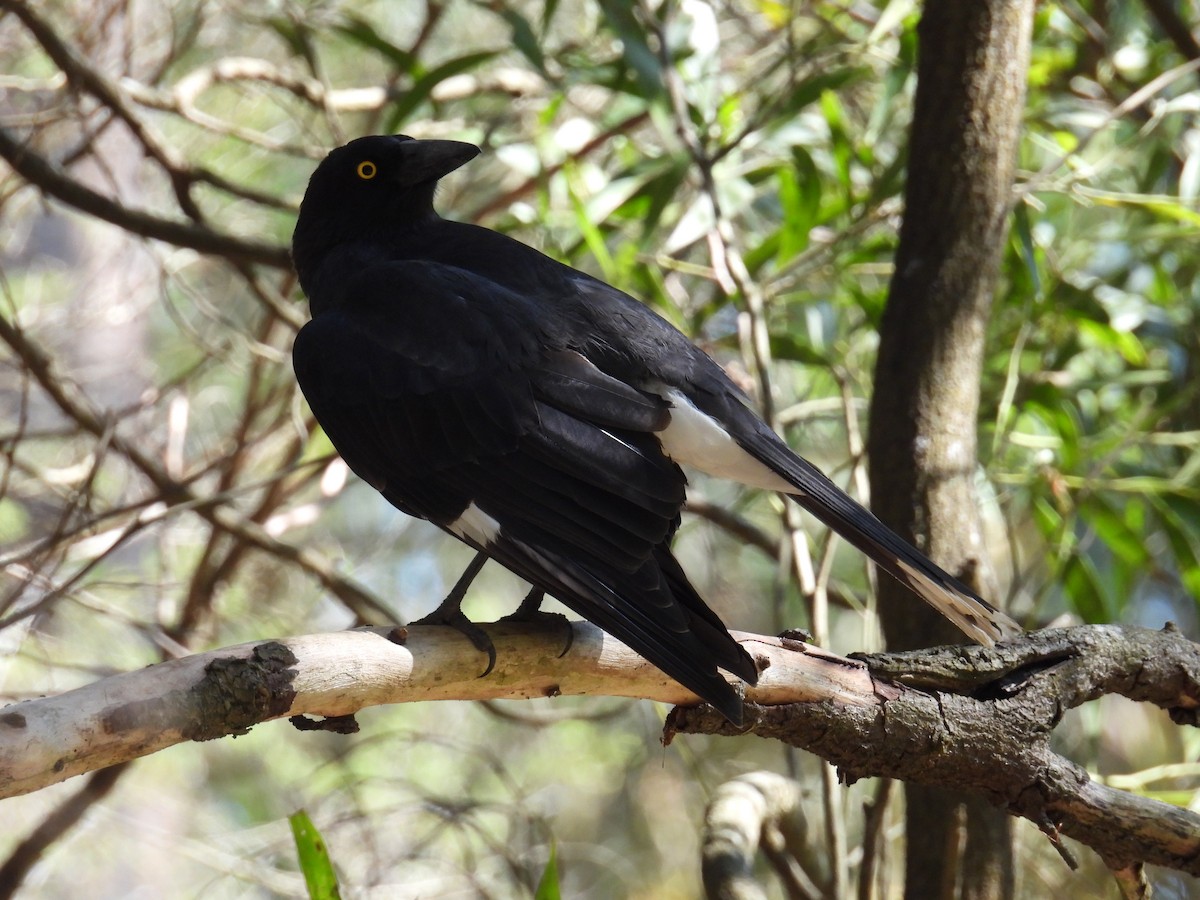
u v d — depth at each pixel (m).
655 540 6.11
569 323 7.00
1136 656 6.61
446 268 7.34
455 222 8.16
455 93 13.19
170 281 14.34
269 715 4.95
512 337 6.79
